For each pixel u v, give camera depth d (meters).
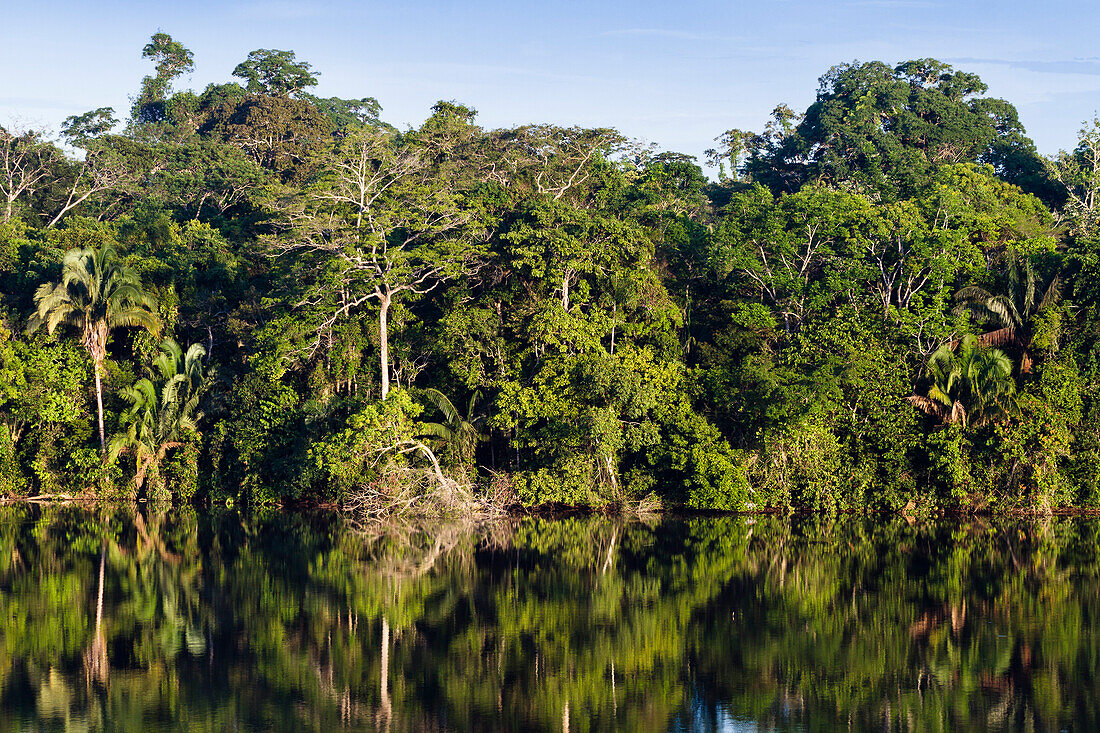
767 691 22.28
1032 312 51.19
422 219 54.69
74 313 56.66
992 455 49.38
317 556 39.28
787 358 52.41
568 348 52.00
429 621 28.45
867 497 50.88
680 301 58.81
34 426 57.47
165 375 55.72
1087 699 21.45
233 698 22.09
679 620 28.36
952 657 24.59
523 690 22.56
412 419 54.00
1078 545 40.81
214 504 56.22
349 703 21.75
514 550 40.56
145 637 26.91
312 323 53.50
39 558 38.84
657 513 51.62
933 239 53.38
